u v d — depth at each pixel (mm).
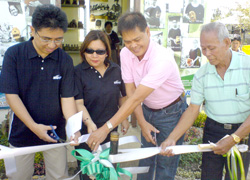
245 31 8133
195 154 3457
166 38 4434
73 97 2025
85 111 2117
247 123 1711
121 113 1729
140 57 1973
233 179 1846
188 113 2037
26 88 1833
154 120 2238
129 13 1689
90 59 2074
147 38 1751
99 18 6629
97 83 2178
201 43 1734
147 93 1772
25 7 3391
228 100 1849
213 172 2090
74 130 1658
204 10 4566
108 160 1614
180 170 3223
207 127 2074
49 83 1869
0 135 3283
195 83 2008
